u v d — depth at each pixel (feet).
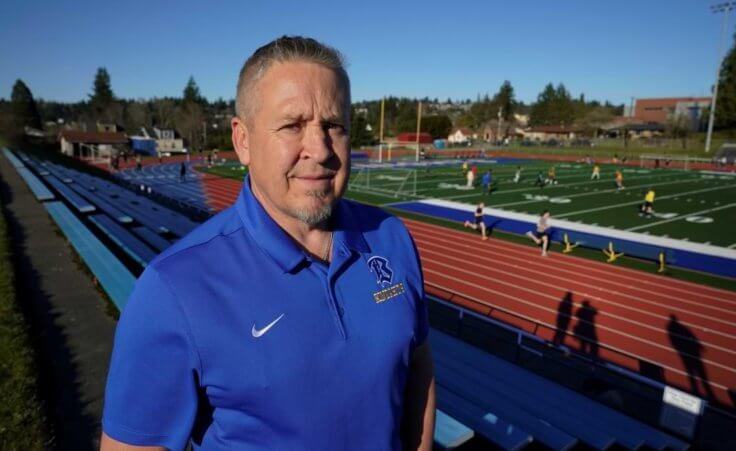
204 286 3.58
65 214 43.75
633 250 48.11
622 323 29.81
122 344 3.60
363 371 3.90
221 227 4.07
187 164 147.64
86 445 12.33
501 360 19.60
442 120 310.86
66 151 178.60
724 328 29.17
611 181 109.60
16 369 15.21
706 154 177.68
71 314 20.76
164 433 3.66
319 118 3.86
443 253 46.55
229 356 3.52
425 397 4.97
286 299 3.74
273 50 3.95
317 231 4.44
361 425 3.88
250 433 3.62
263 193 4.21
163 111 255.50
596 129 303.27
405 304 4.45
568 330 28.71
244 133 4.33
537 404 16.30
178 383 3.59
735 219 64.80
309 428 3.63
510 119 379.14
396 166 142.20
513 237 53.83
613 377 21.85
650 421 18.08
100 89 301.22
